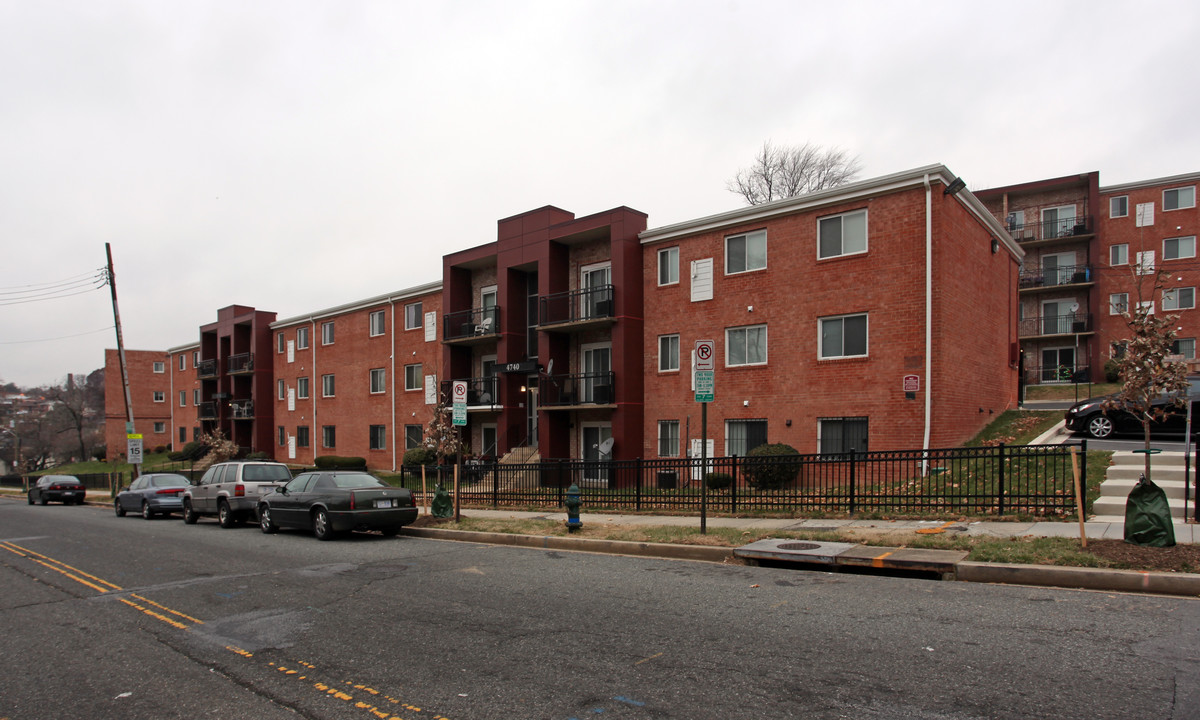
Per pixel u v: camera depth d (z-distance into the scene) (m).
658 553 10.96
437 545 13.02
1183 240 34.28
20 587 9.91
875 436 18.03
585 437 25.19
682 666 5.39
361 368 36.00
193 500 19.55
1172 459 12.38
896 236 17.89
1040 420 20.33
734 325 21.02
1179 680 4.73
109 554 13.00
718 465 14.91
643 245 23.61
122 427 62.28
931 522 11.40
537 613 7.25
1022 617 6.39
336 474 14.92
